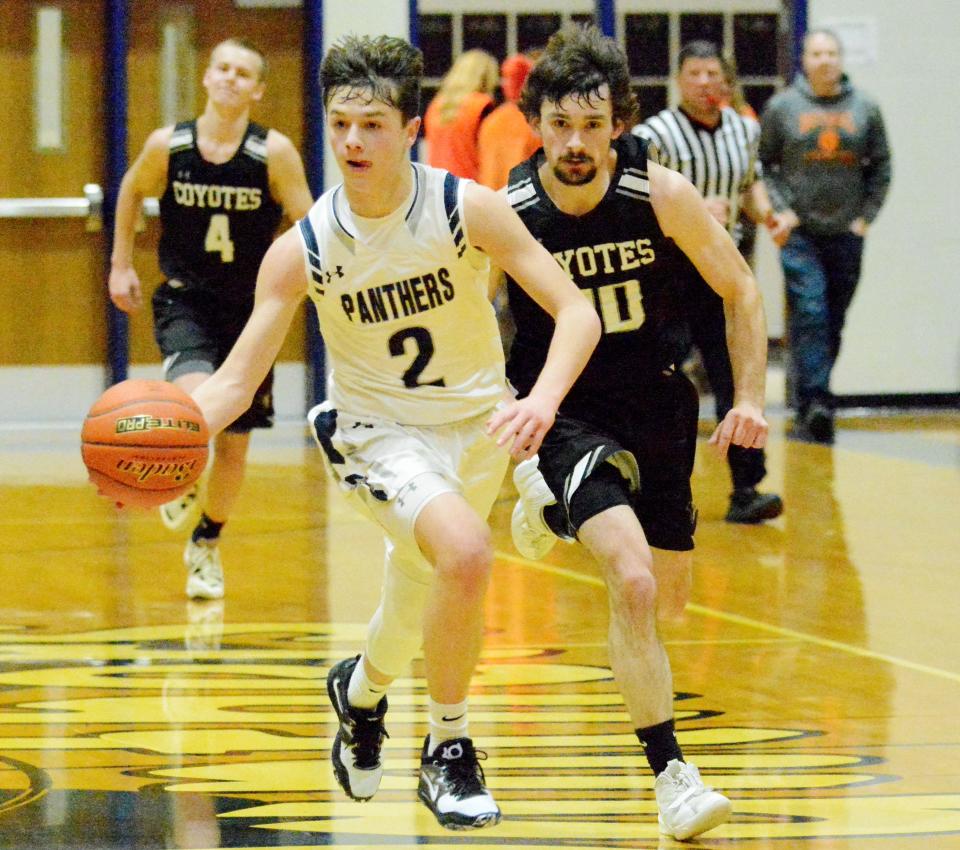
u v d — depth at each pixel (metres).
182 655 12.69
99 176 26.66
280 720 10.81
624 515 8.76
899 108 28.19
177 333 14.66
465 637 7.76
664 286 9.41
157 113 26.75
